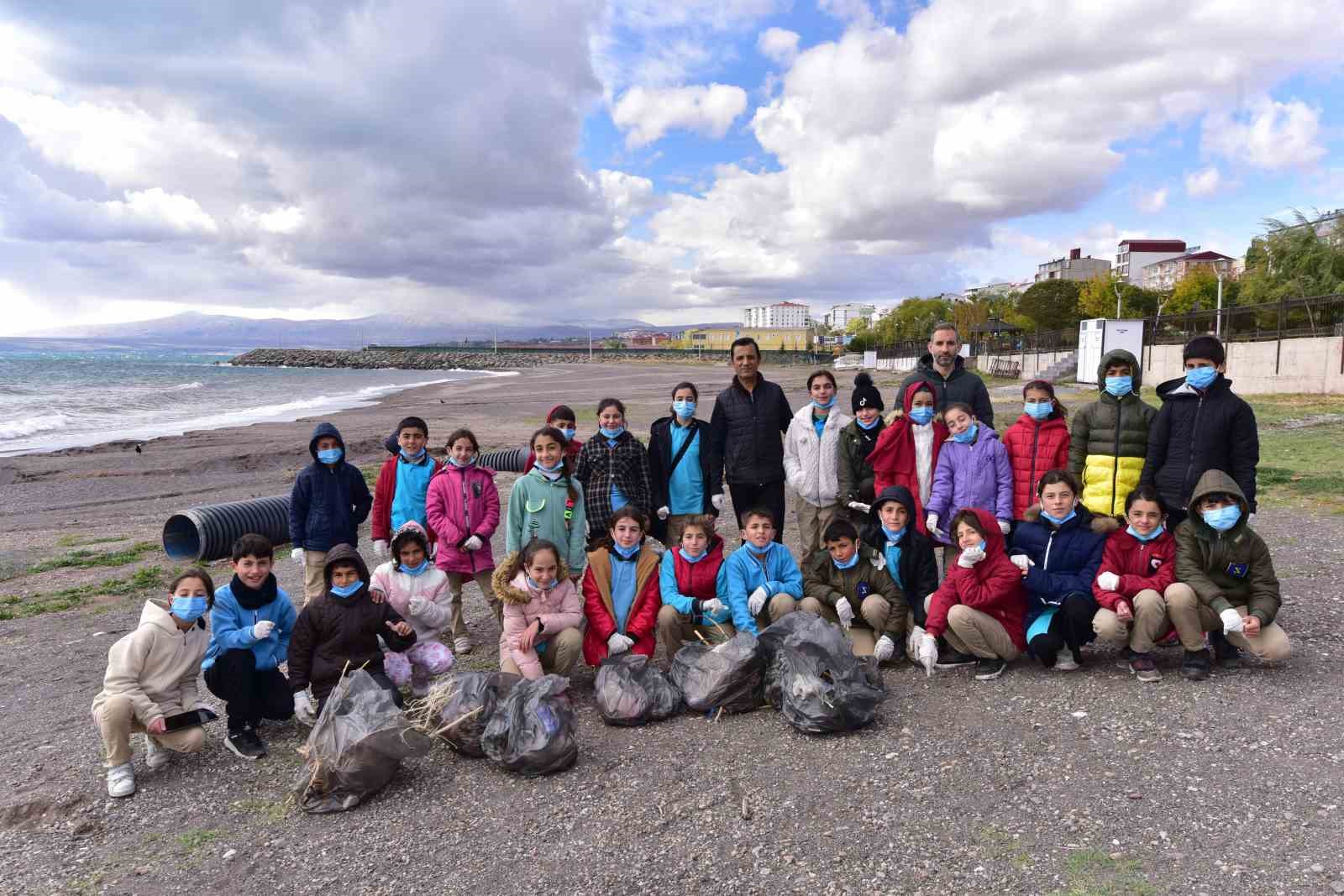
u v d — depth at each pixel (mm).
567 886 3061
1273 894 2705
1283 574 6594
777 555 5438
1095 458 5359
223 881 3221
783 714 4352
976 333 55688
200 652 4344
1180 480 4914
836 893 2908
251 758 4352
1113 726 4074
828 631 4520
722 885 3004
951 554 5590
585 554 5883
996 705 4465
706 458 6375
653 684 4637
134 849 3496
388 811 3709
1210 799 3348
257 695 4531
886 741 4105
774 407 6398
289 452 19156
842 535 5234
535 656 4848
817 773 3830
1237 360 23531
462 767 4129
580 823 3516
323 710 3828
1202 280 51750
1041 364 37406
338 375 94938
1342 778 3412
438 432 24250
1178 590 4469
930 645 4867
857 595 5281
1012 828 3246
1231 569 4520
